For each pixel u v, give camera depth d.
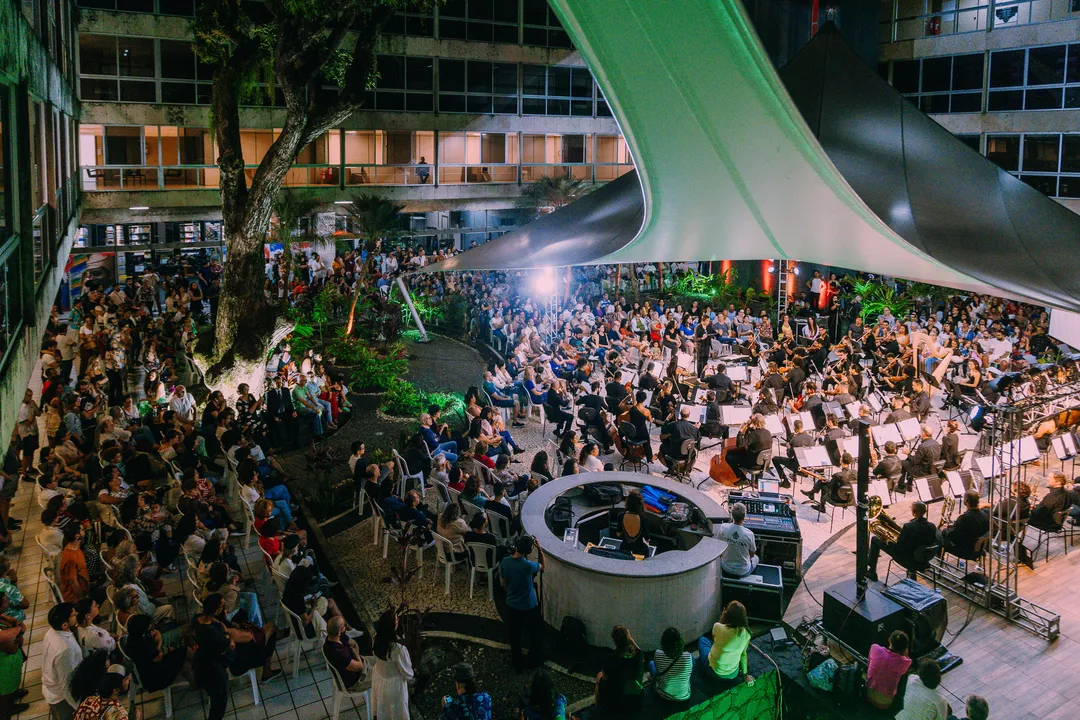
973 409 16.47
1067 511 11.66
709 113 7.78
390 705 7.63
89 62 26.33
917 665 9.15
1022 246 10.20
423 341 24.88
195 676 7.79
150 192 27.14
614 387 16.84
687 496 11.53
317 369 18.31
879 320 23.41
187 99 27.95
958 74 30.36
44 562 10.12
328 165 31.45
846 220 9.55
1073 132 27.28
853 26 22.27
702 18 6.42
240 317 17.56
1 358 6.19
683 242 11.73
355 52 17.52
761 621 10.12
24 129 7.93
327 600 8.91
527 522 10.58
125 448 12.30
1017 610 10.26
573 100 37.22
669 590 9.38
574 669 9.20
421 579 11.12
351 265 28.11
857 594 9.54
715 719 8.27
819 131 11.29
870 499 9.63
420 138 33.66
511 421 18.05
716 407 15.91
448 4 32.88
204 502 10.95
